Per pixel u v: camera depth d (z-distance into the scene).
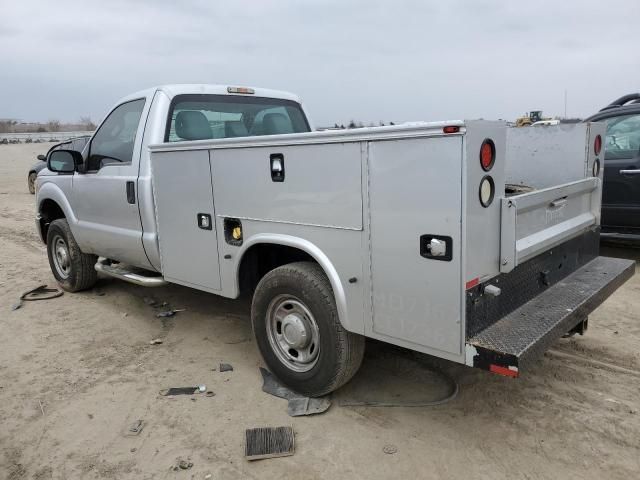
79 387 3.78
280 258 3.85
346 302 3.08
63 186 5.58
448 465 2.82
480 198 2.57
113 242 4.91
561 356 3.99
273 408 3.42
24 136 65.38
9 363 4.21
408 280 2.76
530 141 3.93
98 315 5.23
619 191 6.26
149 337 4.66
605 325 4.56
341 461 2.88
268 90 5.30
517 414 3.27
